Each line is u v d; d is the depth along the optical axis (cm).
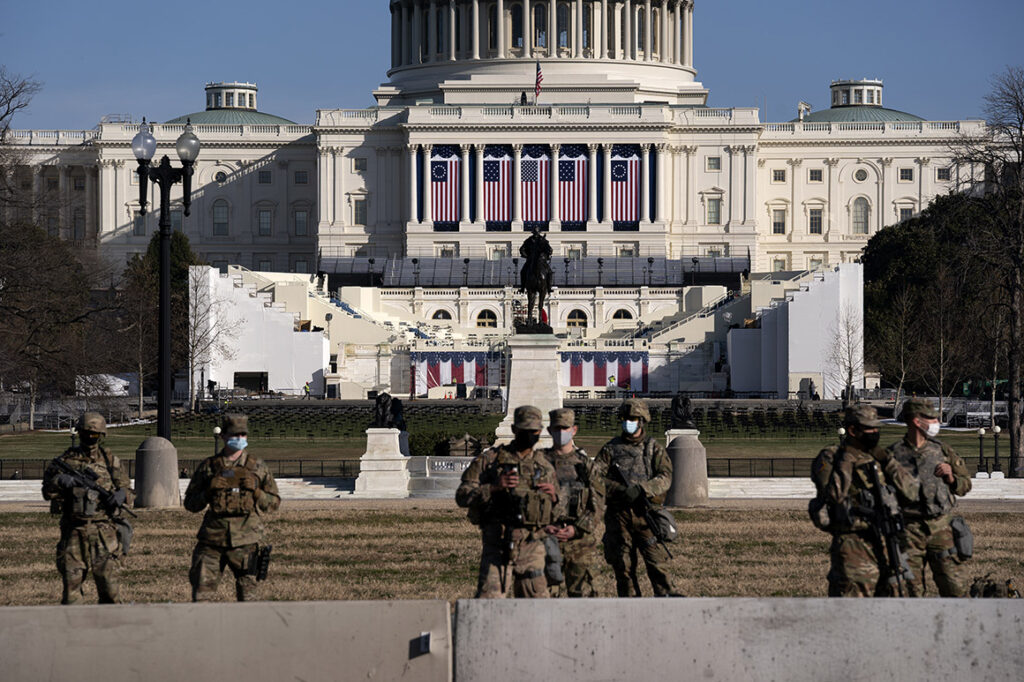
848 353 15275
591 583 2864
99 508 2886
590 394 17012
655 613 2159
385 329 18250
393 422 6288
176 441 10112
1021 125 8388
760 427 11450
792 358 16012
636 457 2839
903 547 2716
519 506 2548
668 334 17988
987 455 8681
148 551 3956
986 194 9556
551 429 2686
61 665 2130
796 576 3569
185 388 16325
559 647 2156
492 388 16688
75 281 12756
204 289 15800
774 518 4712
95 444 2912
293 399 15412
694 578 3538
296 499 5481
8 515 4809
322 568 3703
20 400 12550
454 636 2173
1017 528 4525
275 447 9512
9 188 10556
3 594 3341
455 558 3878
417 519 4681
